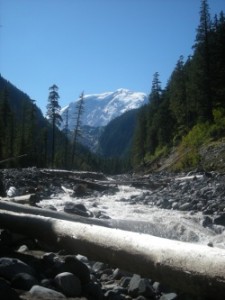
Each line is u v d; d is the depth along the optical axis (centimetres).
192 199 1383
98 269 560
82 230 497
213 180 1980
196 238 897
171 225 943
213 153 3869
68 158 9212
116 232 457
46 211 695
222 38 5403
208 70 5419
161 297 447
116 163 14550
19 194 1333
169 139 7400
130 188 2073
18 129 9006
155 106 9331
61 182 2069
